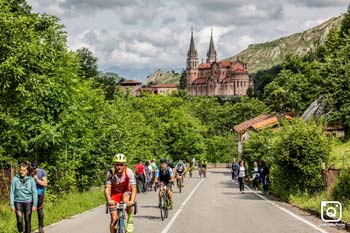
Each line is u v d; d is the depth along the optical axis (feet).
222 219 52.44
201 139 259.39
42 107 61.67
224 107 421.59
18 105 57.16
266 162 104.78
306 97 227.40
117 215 32.07
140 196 90.27
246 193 98.48
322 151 75.36
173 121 252.42
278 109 229.66
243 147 153.07
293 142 75.97
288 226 46.19
